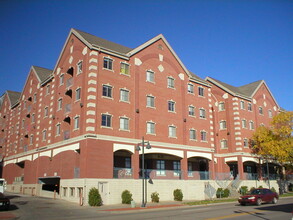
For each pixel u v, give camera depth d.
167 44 39.75
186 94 40.75
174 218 17.27
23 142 47.28
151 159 36.94
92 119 29.66
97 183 28.42
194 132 40.34
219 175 42.72
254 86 55.34
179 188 35.28
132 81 34.53
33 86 47.22
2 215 19.64
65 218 18.47
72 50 36.16
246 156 47.38
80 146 29.80
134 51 35.34
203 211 21.28
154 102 36.28
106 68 32.41
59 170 33.50
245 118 49.59
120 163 34.19
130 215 19.83
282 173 55.16
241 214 18.72
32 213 21.22
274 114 57.22
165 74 38.62
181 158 37.66
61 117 35.84
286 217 16.75
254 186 46.62
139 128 33.75
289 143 44.44
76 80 33.75
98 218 18.11
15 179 47.81
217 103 51.19
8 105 59.44
